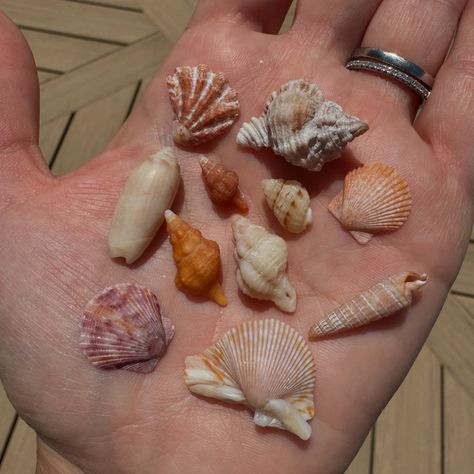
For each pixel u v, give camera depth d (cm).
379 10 19
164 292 17
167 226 17
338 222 17
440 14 19
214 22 19
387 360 17
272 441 16
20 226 17
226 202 17
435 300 17
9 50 17
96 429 16
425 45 19
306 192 17
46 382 16
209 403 16
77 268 17
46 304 16
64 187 17
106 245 17
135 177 17
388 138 18
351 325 16
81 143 26
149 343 16
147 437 16
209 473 16
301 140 17
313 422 16
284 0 19
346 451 16
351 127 17
